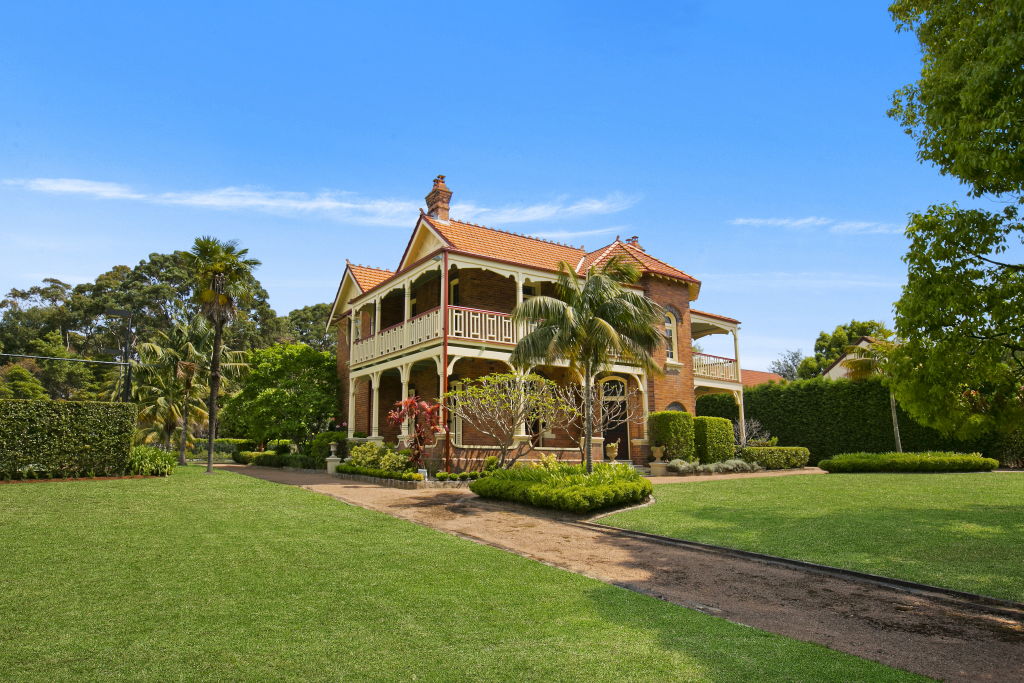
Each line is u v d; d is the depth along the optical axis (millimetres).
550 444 21484
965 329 7871
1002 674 4910
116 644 5371
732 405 28906
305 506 12430
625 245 25453
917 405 8734
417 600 6770
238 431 36312
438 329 18625
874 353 23250
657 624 6102
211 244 21156
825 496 13836
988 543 9047
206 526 10180
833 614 6531
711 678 4793
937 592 7172
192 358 28438
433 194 24734
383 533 10172
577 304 14664
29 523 9898
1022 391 8367
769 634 5816
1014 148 7336
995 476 16406
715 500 13719
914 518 10945
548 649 5410
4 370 43812
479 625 6020
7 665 4906
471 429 20562
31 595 6602
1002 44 7355
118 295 52281
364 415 25172
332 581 7426
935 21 9133
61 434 15328
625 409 21688
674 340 24344
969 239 8031
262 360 27625
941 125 8312
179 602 6512
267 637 5613
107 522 10180
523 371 16047
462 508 13133
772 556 8867
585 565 8703
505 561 8625
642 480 14344
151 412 26750
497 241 22859
